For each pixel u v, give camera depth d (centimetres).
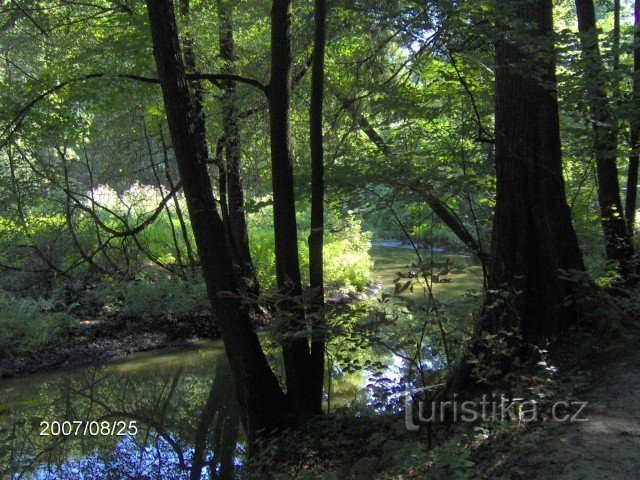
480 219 717
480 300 619
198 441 827
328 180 680
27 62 1377
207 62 1167
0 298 1209
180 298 1380
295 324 668
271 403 691
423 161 739
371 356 947
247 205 856
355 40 1075
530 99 636
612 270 805
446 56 707
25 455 775
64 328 1230
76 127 955
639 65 962
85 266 1481
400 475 454
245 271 1323
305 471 558
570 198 1081
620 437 422
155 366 1164
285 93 686
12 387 1034
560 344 621
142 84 887
